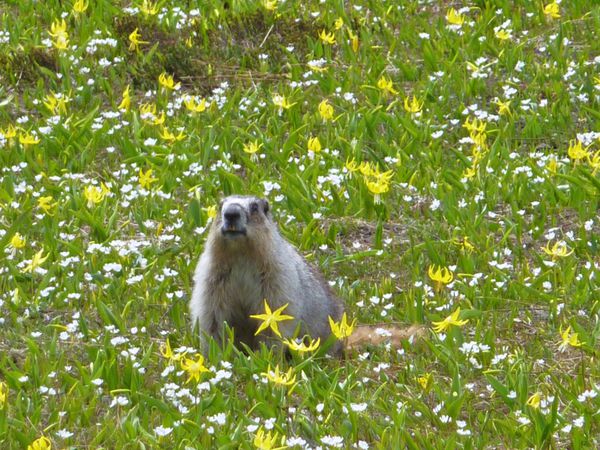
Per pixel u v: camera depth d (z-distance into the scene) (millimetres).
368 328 10602
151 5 17953
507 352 10195
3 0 18625
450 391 9289
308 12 17922
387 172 12711
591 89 15430
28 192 13227
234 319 10445
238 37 17047
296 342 9906
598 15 17047
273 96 15297
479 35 16797
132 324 10695
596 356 10133
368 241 12648
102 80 15891
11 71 16141
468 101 15539
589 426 8797
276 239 10234
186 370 9250
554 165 13148
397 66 16297
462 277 11664
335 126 14969
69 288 11156
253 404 9188
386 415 9031
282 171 13625
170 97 15953
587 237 12438
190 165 13789
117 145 14594
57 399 9227
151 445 8391
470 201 12992
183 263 11750
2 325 10633
